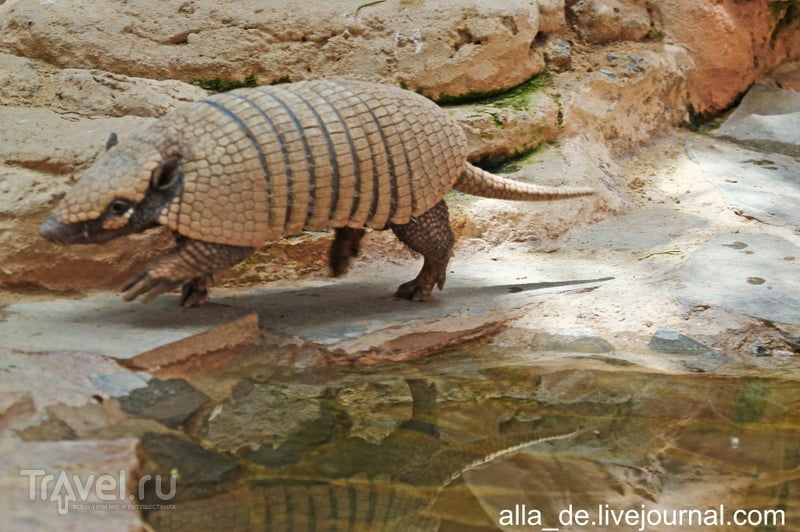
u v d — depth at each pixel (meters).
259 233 6.36
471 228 9.23
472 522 4.84
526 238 9.33
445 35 9.92
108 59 9.33
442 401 6.53
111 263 7.40
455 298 7.89
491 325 7.57
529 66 10.41
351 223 6.83
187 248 6.25
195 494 4.89
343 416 6.18
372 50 9.80
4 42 9.46
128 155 6.08
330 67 9.74
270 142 6.31
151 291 6.22
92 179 5.95
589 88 10.84
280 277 8.28
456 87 9.96
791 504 5.16
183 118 6.29
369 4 10.04
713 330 7.64
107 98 8.57
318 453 5.57
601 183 10.10
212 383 6.38
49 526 4.01
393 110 6.87
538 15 10.57
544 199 8.08
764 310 7.79
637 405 6.57
